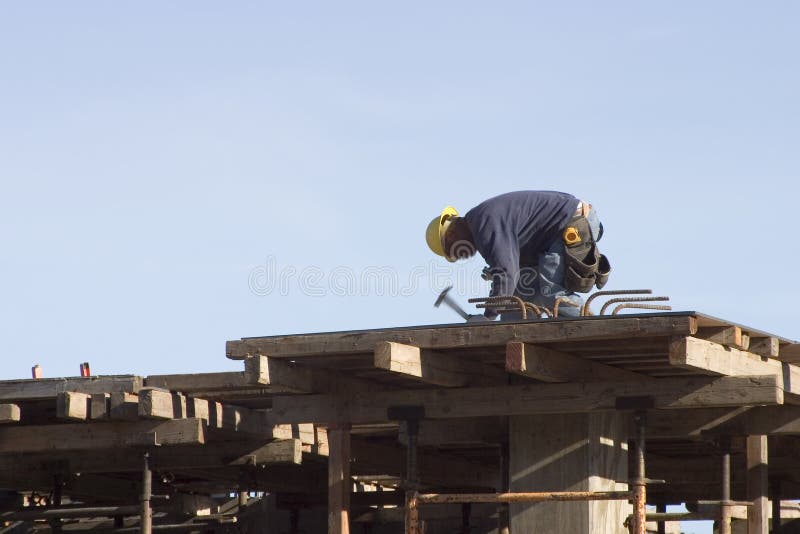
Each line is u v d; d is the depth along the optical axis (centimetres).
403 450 6384
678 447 6078
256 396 5400
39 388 5266
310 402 5012
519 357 4194
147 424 5334
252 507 7125
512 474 4819
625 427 4975
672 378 4769
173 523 6838
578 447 4709
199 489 6888
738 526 6906
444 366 4556
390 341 4375
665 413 5019
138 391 5197
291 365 4703
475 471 6838
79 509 5878
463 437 5272
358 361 4678
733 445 5266
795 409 4809
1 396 5281
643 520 4419
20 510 6000
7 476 6419
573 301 5219
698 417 4962
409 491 4762
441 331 4328
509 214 5647
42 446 5484
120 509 5803
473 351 4522
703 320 4072
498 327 4250
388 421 4909
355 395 4941
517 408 4644
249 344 4556
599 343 4331
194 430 5238
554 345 4344
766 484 5028
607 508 4744
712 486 6975
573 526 4684
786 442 5659
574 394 4556
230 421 5444
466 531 6869
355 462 6162
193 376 5188
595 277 5872
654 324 4028
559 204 5747
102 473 6544
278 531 7144
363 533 7206
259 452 5672
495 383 4872
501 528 5181
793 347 4634
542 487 4750
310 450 5853
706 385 4369
